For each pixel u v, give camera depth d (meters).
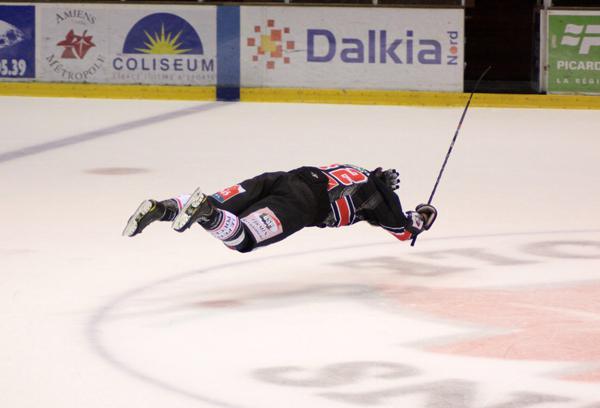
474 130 43.72
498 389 12.76
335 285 18.25
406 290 17.92
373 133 42.38
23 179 30.53
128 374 13.24
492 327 15.60
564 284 18.45
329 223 16.88
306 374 13.27
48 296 17.36
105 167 33.03
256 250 21.12
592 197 28.20
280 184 16.33
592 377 13.25
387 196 17.11
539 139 41.06
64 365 13.62
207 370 13.42
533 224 24.31
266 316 16.12
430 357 14.04
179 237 22.36
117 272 19.16
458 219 24.91
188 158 35.16
